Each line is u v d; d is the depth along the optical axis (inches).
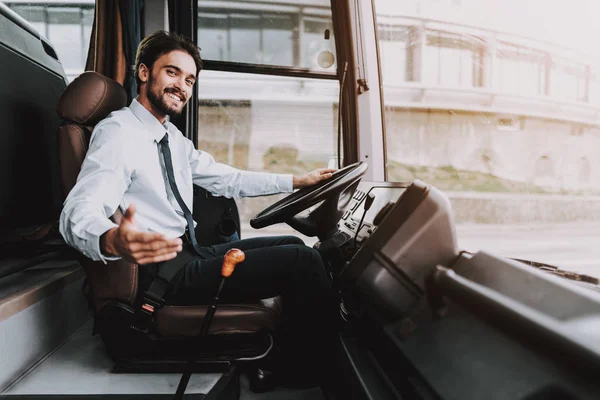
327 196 52.4
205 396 43.8
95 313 47.5
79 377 48.5
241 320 47.2
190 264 49.4
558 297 28.8
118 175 45.3
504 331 25.6
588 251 133.0
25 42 70.9
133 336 46.8
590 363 20.3
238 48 84.7
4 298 47.8
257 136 91.4
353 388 41.7
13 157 63.7
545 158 119.0
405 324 36.6
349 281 41.8
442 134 113.0
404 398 36.4
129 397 43.8
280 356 53.9
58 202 80.0
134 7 83.9
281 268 48.6
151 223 51.3
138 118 53.1
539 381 24.0
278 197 105.4
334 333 50.9
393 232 39.3
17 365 48.2
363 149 90.4
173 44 54.0
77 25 92.1
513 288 31.8
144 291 46.8
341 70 87.3
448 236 39.1
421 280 38.4
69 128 46.9
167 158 54.1
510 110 119.0
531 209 125.9
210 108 89.8
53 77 80.4
